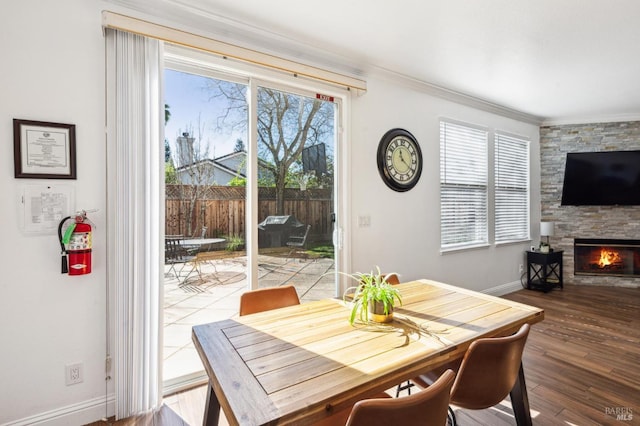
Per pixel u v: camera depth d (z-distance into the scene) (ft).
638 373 8.05
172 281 7.57
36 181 5.86
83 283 6.24
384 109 10.94
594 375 7.97
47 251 5.95
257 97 8.61
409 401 3.06
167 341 7.54
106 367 6.41
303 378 3.63
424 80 11.47
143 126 6.58
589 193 16.16
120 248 6.35
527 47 9.07
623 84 11.91
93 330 6.33
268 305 6.45
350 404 3.43
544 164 16.72
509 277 15.47
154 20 6.95
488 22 7.81
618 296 14.74
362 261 10.46
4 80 5.63
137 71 6.56
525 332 4.66
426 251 12.16
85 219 6.13
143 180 6.58
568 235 16.79
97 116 6.34
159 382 6.74
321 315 5.66
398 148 11.23
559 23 7.83
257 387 3.46
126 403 6.40
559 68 10.48
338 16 7.54
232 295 8.29
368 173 10.57
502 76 11.16
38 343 5.89
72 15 6.13
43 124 5.88
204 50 7.36
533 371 8.16
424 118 12.08
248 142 8.48
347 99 10.02
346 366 3.90
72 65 6.13
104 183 6.42
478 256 14.03
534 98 13.44
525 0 6.93
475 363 4.33
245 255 8.49
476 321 5.38
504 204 15.37
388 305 5.24
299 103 9.36
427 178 12.17
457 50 9.25
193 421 6.36
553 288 16.02
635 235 15.93
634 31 8.21
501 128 15.05
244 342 4.57
